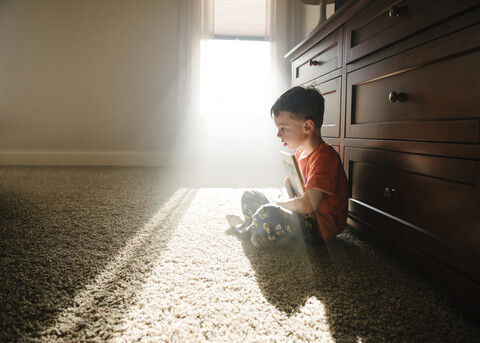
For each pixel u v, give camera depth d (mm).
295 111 1016
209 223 1292
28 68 3100
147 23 3137
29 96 3125
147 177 2475
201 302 709
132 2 3111
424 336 605
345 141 1179
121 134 3225
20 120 3141
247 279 817
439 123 732
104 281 801
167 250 1005
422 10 775
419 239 803
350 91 1140
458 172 678
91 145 3215
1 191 1858
